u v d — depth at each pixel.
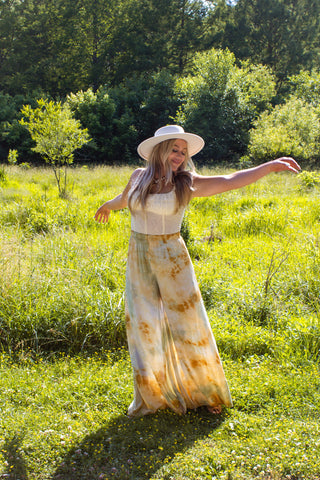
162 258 3.11
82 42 44.88
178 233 3.18
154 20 44.97
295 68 47.25
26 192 13.02
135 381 3.24
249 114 29.62
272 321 4.82
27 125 14.92
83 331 4.61
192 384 3.29
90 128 30.41
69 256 6.31
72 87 45.19
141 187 3.06
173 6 45.00
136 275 3.17
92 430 3.14
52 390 3.60
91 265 5.91
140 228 3.14
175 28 45.88
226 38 46.97
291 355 4.16
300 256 6.58
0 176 15.54
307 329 4.36
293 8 48.22
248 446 2.94
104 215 3.77
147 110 33.28
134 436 3.08
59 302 4.86
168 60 44.66
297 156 21.56
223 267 6.45
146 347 3.18
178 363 3.33
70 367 4.04
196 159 28.75
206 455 2.86
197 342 3.19
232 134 29.42
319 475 2.68
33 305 4.80
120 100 34.12
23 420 3.18
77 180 16.67
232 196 12.12
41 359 4.19
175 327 3.18
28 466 2.78
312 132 22.89
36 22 44.88
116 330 4.61
